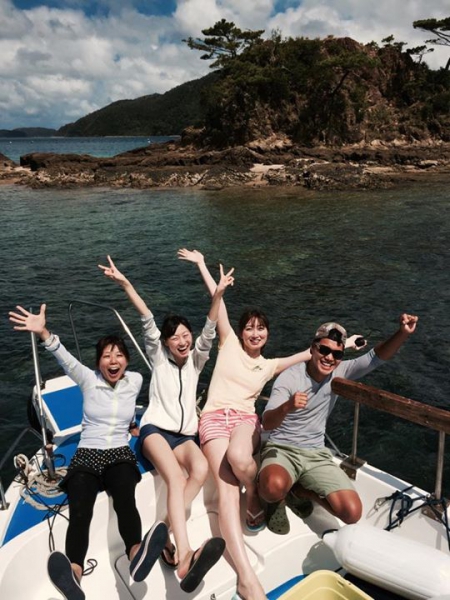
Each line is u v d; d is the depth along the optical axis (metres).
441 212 30.28
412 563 3.20
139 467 4.34
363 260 19.94
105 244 23.81
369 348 11.95
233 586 3.50
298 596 3.12
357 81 68.31
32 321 3.96
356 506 3.66
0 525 3.92
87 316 14.20
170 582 3.52
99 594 3.47
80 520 3.52
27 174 55.06
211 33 68.31
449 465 7.73
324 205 34.59
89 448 3.88
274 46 65.88
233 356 4.27
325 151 56.66
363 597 3.04
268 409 3.89
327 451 4.04
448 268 18.41
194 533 3.96
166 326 4.17
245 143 63.25
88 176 50.22
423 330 12.73
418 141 65.62
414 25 71.94
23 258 21.05
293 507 4.12
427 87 72.00
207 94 65.38
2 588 3.22
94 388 4.06
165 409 4.16
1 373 10.77
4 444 8.40
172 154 65.06
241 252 21.91
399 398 3.64
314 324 13.40
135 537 3.51
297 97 64.25
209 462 3.96
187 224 28.78
